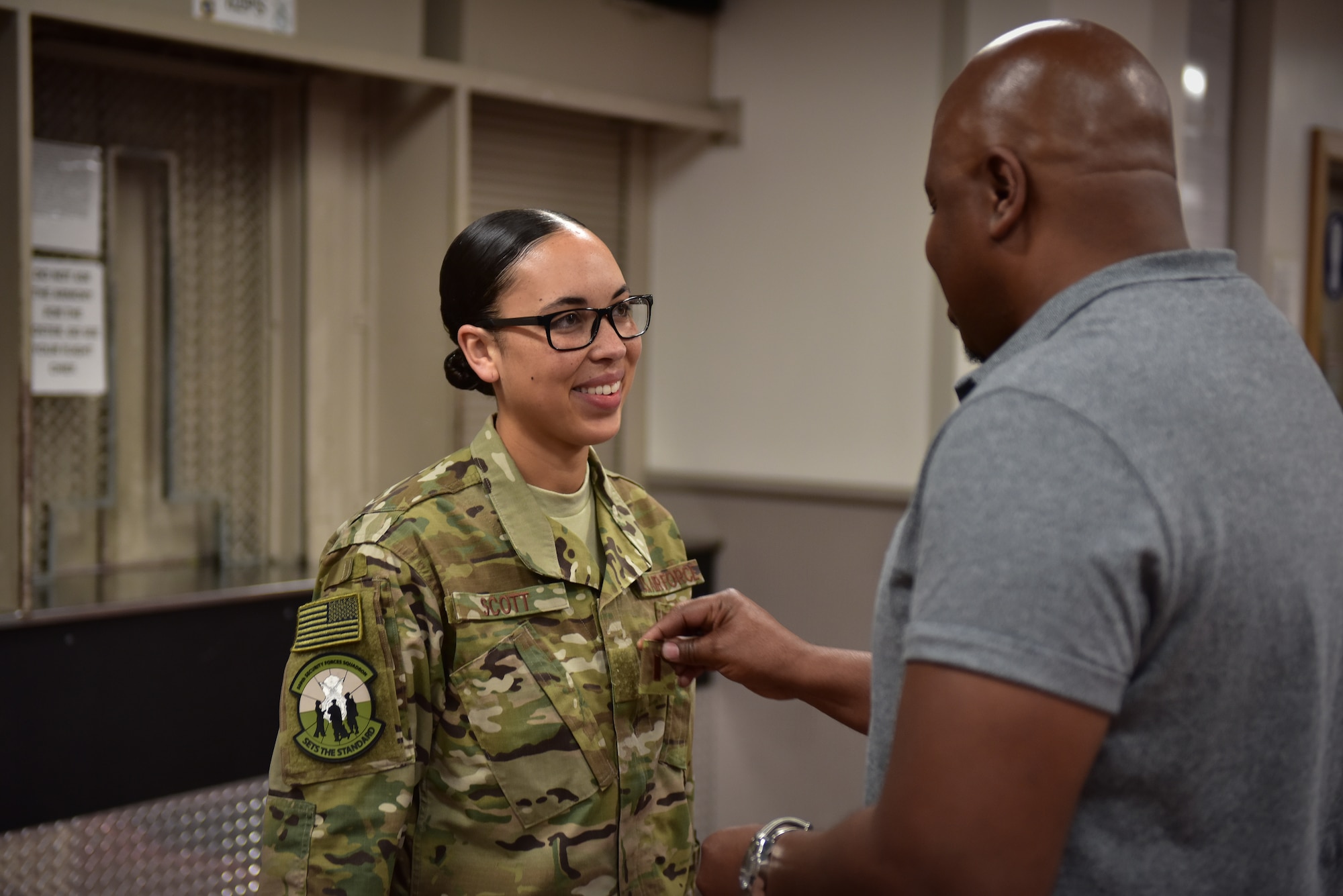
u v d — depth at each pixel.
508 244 1.19
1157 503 0.69
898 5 3.14
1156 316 0.76
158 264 2.75
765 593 3.44
